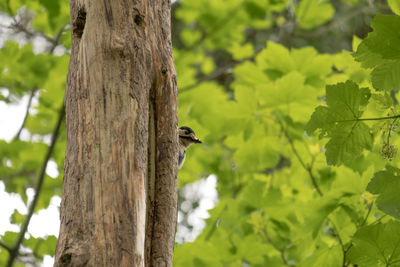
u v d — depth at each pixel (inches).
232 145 480.1
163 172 242.8
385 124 261.7
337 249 329.7
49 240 468.1
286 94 425.1
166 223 235.9
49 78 573.6
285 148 467.5
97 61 219.1
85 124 210.5
